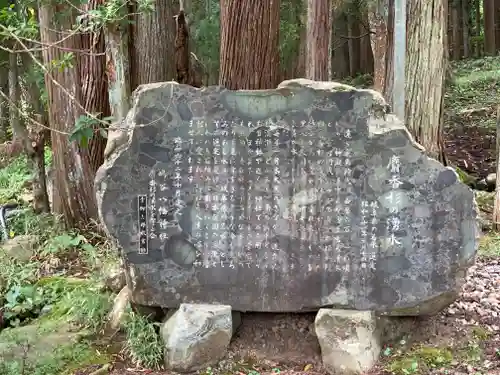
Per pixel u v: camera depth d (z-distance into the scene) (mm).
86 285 5258
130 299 4359
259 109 4102
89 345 4359
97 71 6633
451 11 20062
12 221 7531
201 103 4125
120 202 4160
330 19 8727
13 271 5855
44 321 4891
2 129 13945
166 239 4180
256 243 4152
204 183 4152
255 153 4117
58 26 6516
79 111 6727
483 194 7859
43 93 8039
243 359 4176
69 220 7039
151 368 4070
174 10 10961
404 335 4227
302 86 4062
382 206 4043
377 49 9109
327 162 4074
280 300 4164
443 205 3988
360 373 3873
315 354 4207
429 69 6824
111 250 5926
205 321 4047
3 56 10297
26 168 10641
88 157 6910
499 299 4688
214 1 11586
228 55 6289
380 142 4023
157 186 4156
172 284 4199
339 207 4082
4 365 3967
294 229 4121
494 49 17828
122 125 4156
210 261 4176
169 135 4145
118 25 5102
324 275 4113
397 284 4055
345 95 4039
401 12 5402
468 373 3816
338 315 4012
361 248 4074
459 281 4004
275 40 6348
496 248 5949
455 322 4328
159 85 4141
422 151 3990
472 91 13469
